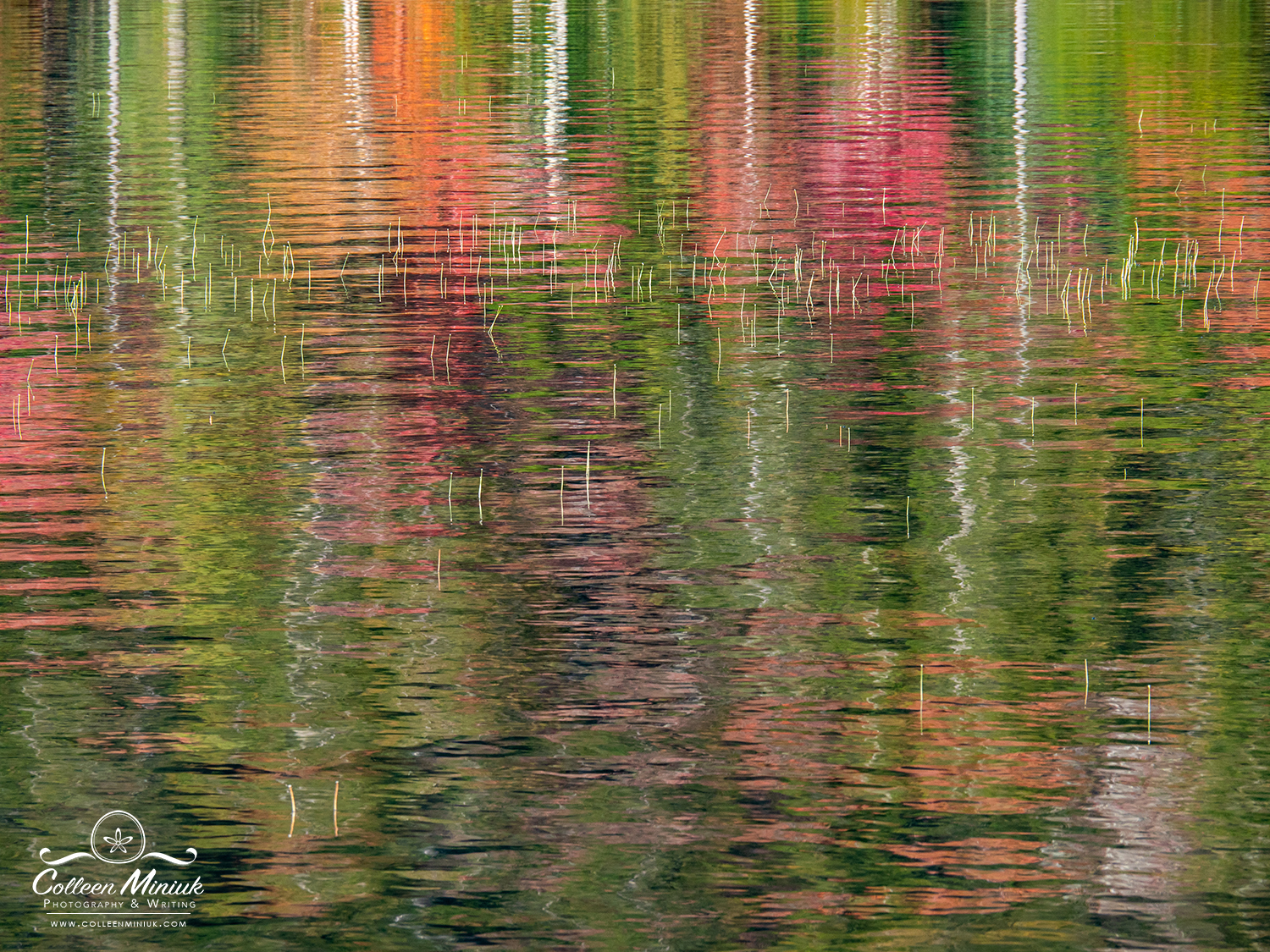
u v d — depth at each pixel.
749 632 34.44
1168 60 140.62
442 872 26.25
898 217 78.38
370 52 150.62
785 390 51.19
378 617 35.19
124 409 49.47
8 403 50.00
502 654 33.50
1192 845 26.73
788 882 25.94
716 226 76.69
